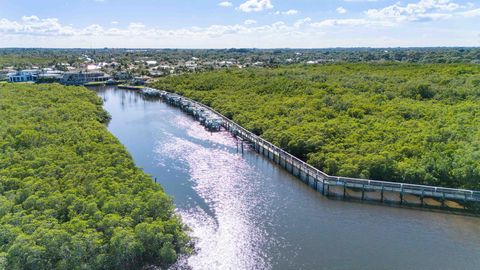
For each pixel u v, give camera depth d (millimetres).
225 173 61375
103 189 40531
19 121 67500
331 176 52844
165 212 38938
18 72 181000
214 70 186750
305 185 56812
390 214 47156
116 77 196000
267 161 67875
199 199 50938
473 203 48188
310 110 81625
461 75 111562
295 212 47500
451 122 65625
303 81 116938
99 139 62281
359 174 52812
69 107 88062
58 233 31438
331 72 139125
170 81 156625
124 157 52375
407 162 53344
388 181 52562
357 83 109562
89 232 32688
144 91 150750
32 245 30047
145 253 34906
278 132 69938
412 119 71875
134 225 35969
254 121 81625
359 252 38469
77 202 37594
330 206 49406
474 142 54156
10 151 51094
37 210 36312
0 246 30609
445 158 52156
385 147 58188
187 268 35250
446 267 36031
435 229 43344
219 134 86250
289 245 39719
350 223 44656
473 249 39188
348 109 79625
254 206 49125
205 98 115312
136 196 40188
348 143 61188
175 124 96375
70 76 180875
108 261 32188
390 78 116062
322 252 38406
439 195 48719
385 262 36750
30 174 43969
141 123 97312
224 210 47812
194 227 43094
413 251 38719
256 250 38688
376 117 74375
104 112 100875
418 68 138000
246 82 130125
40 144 56438
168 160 67375
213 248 38906
